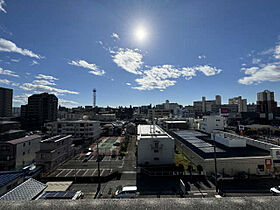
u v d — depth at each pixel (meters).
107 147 32.59
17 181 10.78
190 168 16.98
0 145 20.11
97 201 1.16
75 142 36.16
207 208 1.10
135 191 12.89
